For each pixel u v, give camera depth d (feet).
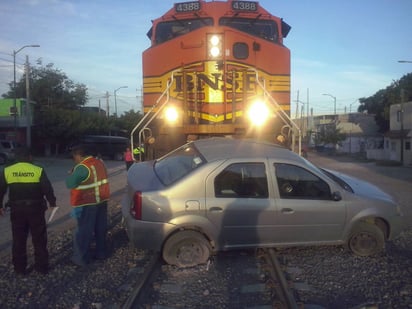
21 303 17.53
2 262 22.90
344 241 23.57
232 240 22.13
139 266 21.84
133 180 23.88
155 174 24.12
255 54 32.53
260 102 31.37
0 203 20.68
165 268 21.56
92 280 20.16
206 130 30.73
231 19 34.22
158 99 31.22
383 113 194.29
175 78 32.55
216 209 21.66
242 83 32.09
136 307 17.11
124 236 28.17
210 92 31.99
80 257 21.98
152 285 19.35
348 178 27.09
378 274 21.16
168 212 21.24
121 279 20.30
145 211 21.26
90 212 22.12
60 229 30.42
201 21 34.22
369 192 24.61
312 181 23.21
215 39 32.04
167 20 34.86
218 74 31.96
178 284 19.56
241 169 22.47
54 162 126.62
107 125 166.09
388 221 24.03
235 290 18.95
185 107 31.99
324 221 22.94
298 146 31.07
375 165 126.11
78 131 146.00
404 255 24.56
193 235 21.70
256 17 34.47
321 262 22.82
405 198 48.60
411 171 99.35
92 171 22.22
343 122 239.71
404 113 141.59
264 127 31.07
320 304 17.76
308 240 23.04
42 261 20.83
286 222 22.43
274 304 17.24
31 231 20.67
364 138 211.82
